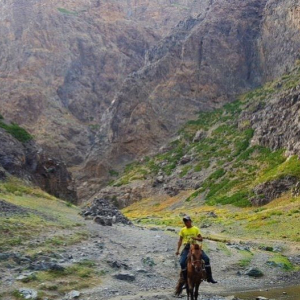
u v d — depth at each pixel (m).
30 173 55.66
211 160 99.31
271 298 17.75
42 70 182.50
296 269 24.64
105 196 108.31
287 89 93.88
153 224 55.28
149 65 147.50
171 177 102.38
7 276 18.19
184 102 134.88
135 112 135.75
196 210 75.00
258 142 91.12
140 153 130.00
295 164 69.25
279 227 41.88
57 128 161.88
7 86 169.50
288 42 121.75
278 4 132.50
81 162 152.38
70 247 24.36
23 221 27.61
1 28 194.25
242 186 78.50
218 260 25.53
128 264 22.56
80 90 186.12
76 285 18.44
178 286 16.11
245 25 143.12
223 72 137.62
